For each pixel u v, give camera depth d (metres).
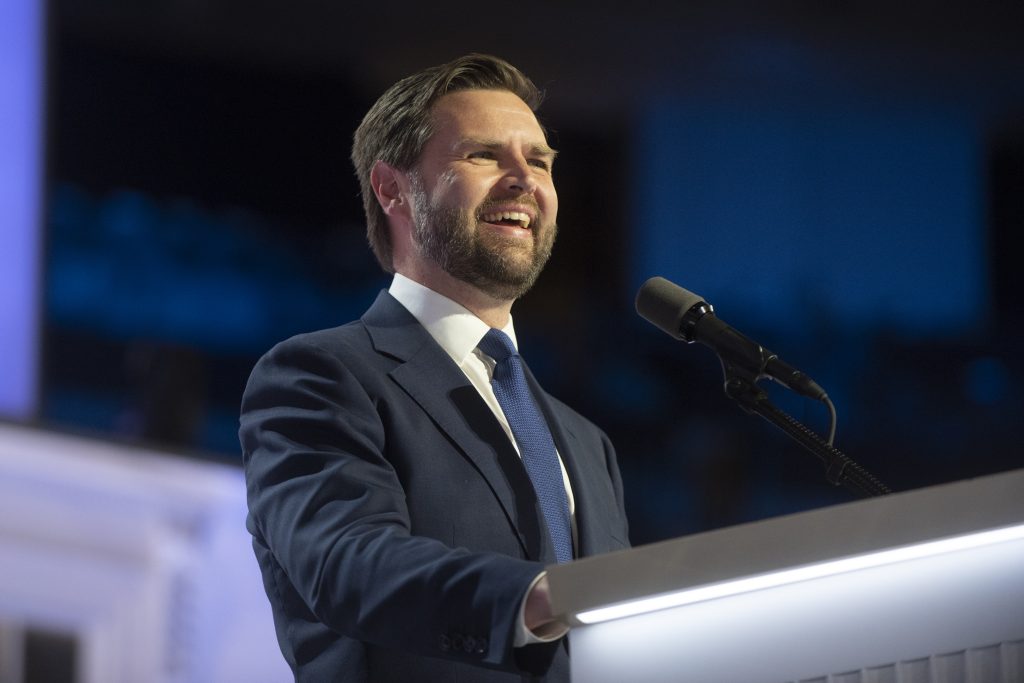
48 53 13.64
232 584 10.73
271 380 6.37
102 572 10.05
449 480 6.15
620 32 19.05
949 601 4.39
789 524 4.18
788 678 4.38
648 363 20.11
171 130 18.34
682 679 4.43
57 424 10.18
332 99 19.02
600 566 4.30
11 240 13.23
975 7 19.64
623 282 20.28
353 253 19.31
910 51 20.03
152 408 13.91
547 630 4.86
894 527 4.15
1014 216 21.22
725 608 4.46
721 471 19.16
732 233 20.66
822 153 20.88
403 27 18.27
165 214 18.27
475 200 7.00
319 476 5.78
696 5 19.00
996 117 20.88
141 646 10.14
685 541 4.24
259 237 18.83
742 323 20.72
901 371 20.86
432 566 5.02
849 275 20.97
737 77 19.97
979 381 20.94
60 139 17.62
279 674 10.84
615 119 20.08
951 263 21.14
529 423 6.78
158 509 10.42
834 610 4.40
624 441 19.86
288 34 18.08
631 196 20.30
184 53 18.27
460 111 7.24
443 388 6.49
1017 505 4.18
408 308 6.99
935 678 4.36
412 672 5.86
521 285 7.06
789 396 19.95
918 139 21.03
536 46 18.86
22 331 13.14
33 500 9.85
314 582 5.43
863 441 20.61
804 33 19.53
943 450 20.73
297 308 18.98
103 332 17.67
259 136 18.81
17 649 9.65
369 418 6.19
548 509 6.47
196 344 18.30
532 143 7.25
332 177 19.17
